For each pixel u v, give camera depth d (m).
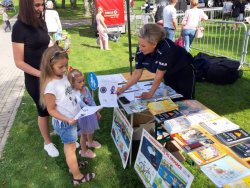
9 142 3.83
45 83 2.48
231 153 2.03
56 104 2.55
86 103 3.22
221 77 5.38
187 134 2.27
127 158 3.06
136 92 3.23
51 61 2.39
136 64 3.06
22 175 3.16
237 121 4.12
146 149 2.77
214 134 2.25
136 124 3.50
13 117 4.58
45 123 3.30
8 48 10.25
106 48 9.12
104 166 3.22
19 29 2.70
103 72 6.72
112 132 3.70
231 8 13.03
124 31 11.71
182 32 7.45
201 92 5.16
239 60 6.54
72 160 2.83
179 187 2.22
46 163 3.34
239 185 1.72
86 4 19.38
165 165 2.43
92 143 3.56
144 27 2.66
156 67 2.86
